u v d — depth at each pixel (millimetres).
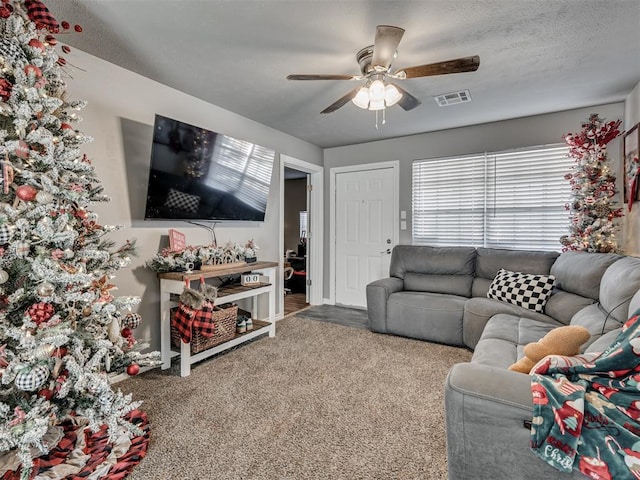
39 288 1370
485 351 1911
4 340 1357
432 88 2850
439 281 3645
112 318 1730
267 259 3926
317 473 1491
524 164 3654
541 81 2721
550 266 3121
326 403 2082
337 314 4348
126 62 2391
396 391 2238
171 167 2598
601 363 1054
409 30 2006
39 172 1466
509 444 1045
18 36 1396
